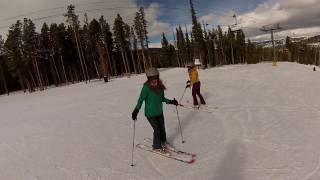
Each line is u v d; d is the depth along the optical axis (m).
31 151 4.68
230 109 6.58
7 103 16.52
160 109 4.13
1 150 4.90
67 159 4.16
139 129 5.50
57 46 40.59
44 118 7.89
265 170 3.37
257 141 4.35
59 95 16.80
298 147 3.96
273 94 8.26
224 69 24.31
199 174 3.43
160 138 4.18
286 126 4.95
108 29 45.75
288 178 3.14
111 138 5.05
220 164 3.65
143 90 4.02
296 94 8.01
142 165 3.80
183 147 4.39
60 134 5.63
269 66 23.62
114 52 47.72
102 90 15.77
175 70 30.17
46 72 42.19
